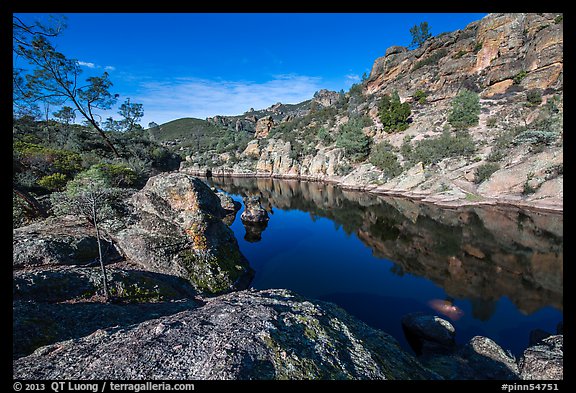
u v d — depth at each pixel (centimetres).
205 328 558
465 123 5197
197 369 439
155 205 1484
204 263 1373
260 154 10112
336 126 9244
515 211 2795
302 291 1528
